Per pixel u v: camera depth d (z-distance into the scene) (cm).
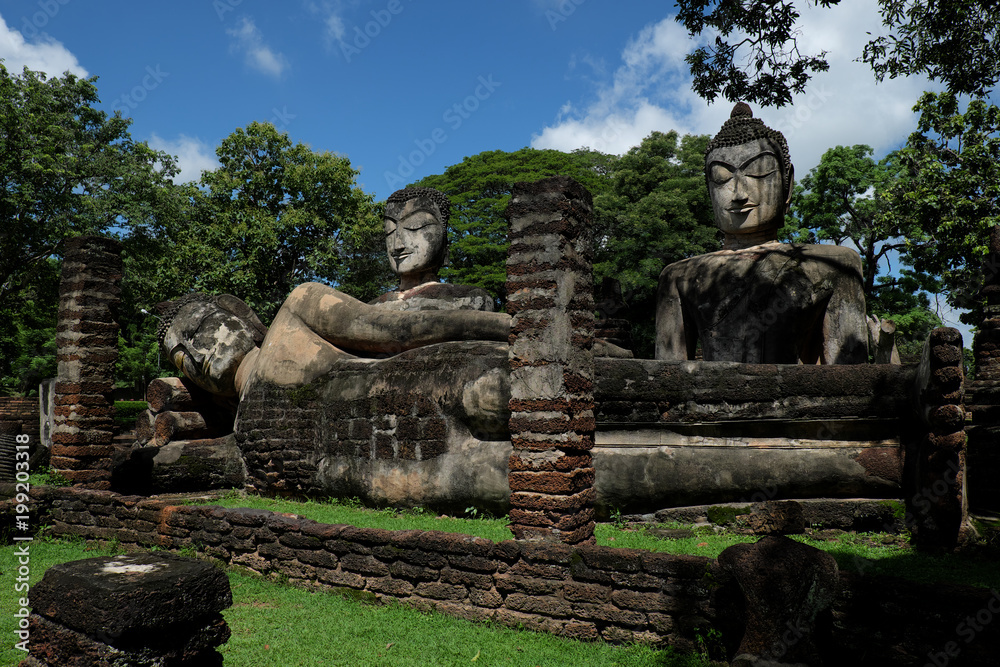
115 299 942
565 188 539
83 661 291
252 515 616
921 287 2628
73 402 896
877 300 2727
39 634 312
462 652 435
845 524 687
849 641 377
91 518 758
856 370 718
